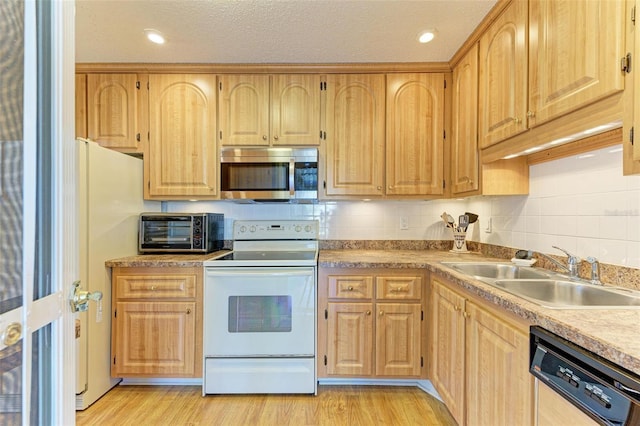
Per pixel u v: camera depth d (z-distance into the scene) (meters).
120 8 1.60
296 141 2.25
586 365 0.75
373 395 1.93
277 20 1.71
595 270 1.30
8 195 0.60
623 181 1.22
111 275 1.96
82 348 1.78
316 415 1.74
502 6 1.53
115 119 2.23
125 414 1.75
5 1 0.60
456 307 1.53
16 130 0.62
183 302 1.96
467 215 2.33
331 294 1.96
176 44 1.95
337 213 2.55
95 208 1.82
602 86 0.96
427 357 1.94
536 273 1.56
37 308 0.66
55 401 0.72
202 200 2.41
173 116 2.24
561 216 1.52
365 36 1.87
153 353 1.96
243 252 2.41
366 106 2.24
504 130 1.53
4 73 0.60
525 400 0.99
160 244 2.23
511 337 1.08
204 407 1.81
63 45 0.74
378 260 1.97
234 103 2.25
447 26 1.76
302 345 1.94
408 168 2.23
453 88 2.18
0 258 0.59
